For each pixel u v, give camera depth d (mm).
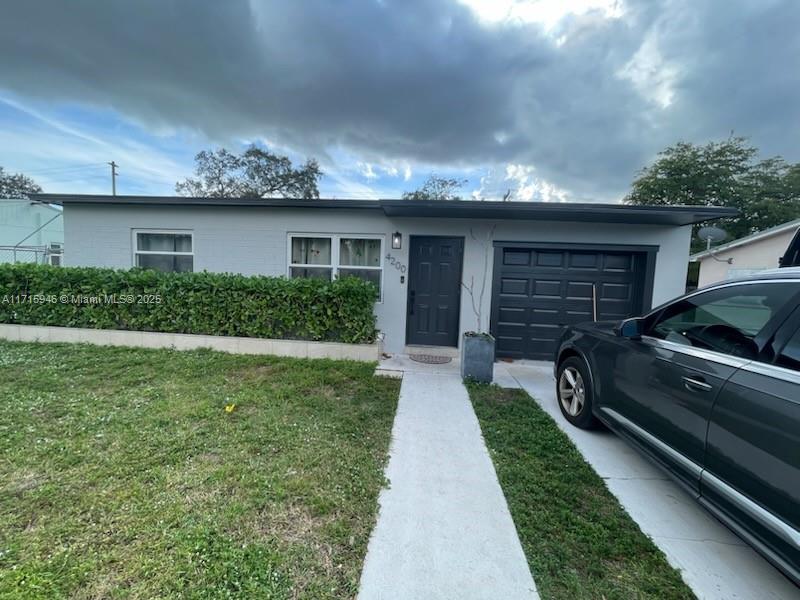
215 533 2016
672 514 2377
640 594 1748
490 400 4402
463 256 6664
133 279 6402
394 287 6797
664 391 2479
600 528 2195
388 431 3467
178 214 7258
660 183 23062
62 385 4332
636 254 6543
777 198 21453
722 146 22547
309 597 1650
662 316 2811
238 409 3775
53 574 1696
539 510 2359
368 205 6418
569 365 3951
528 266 6664
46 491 2324
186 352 5996
